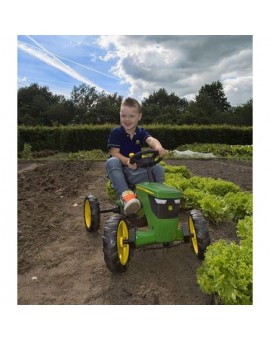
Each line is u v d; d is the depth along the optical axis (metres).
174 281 3.99
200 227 4.20
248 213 5.64
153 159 4.89
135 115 5.27
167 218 4.09
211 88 54.25
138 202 4.36
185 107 53.97
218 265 3.46
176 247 4.85
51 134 22.52
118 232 4.06
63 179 10.67
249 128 23.31
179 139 23.16
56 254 4.89
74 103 49.88
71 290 3.94
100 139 22.31
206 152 18.69
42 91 50.06
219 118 43.59
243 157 16.67
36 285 4.07
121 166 4.96
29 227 5.97
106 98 50.06
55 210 7.02
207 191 6.84
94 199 5.63
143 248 4.26
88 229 5.68
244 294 3.35
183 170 9.22
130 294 3.78
